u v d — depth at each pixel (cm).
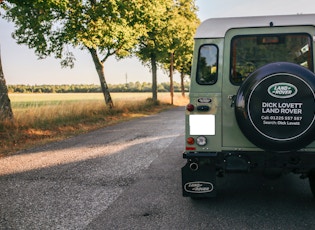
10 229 430
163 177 668
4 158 901
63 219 459
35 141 1189
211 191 491
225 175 692
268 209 484
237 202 518
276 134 422
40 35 2108
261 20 473
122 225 434
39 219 461
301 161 448
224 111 478
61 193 576
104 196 555
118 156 890
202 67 485
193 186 497
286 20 467
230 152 472
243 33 478
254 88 423
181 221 443
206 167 491
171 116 2228
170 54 3938
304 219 444
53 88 11394
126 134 1329
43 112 1622
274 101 418
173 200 529
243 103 431
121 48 2342
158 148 996
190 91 486
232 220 443
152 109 2969
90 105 2111
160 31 3142
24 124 1368
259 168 465
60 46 2200
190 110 484
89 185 622
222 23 483
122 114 2302
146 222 442
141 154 909
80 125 1631
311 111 412
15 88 11031
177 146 1025
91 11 1909
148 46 3262
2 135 1203
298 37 466
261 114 423
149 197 545
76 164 804
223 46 482
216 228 417
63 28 2038
